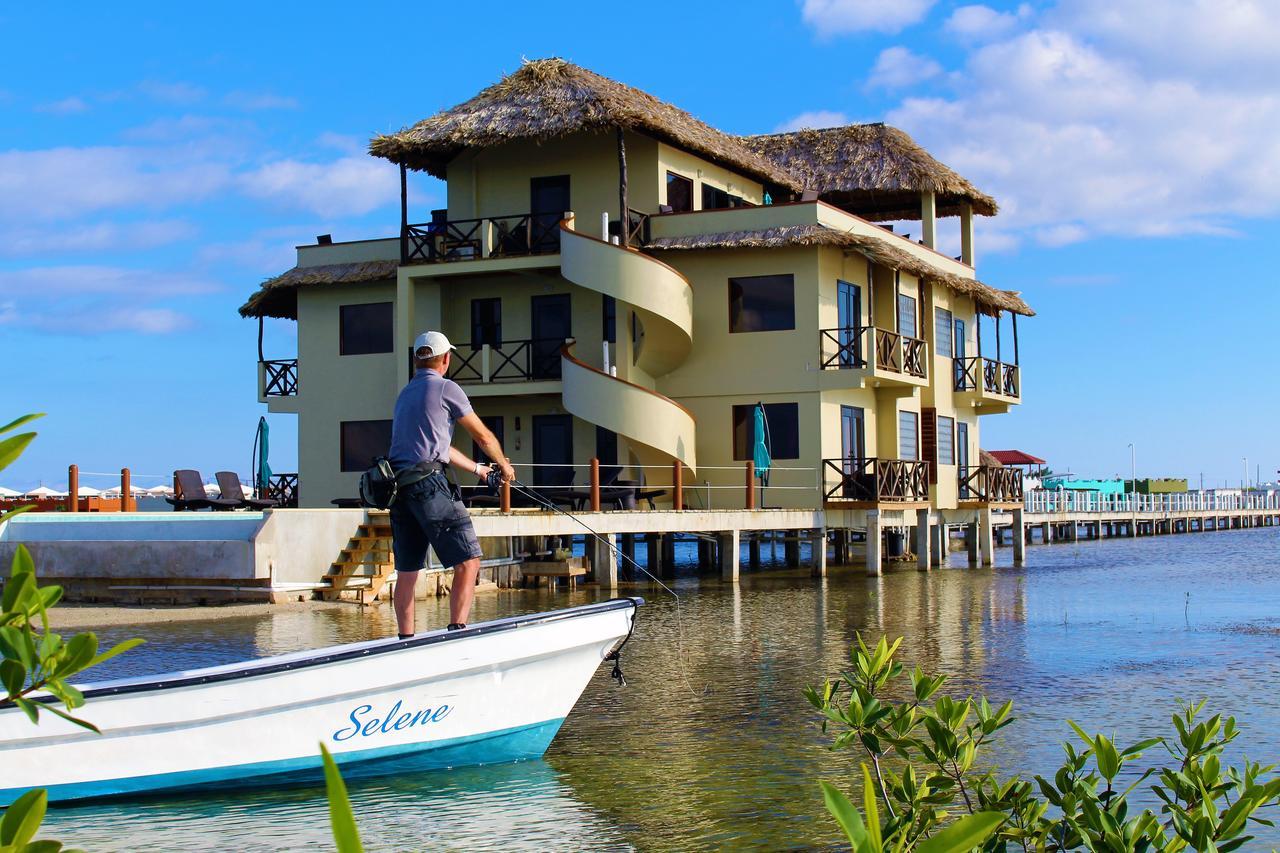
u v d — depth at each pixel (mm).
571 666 8781
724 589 23828
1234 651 14672
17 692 2572
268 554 18109
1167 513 59969
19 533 19594
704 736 9688
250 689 7754
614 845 6953
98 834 7102
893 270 28422
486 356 27047
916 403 30812
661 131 26375
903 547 35906
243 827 7262
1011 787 4746
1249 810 4051
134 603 18609
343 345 29609
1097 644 15359
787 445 26719
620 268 25109
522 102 26641
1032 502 47375
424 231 27969
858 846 2014
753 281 27047
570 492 22250
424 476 7770
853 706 4945
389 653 7969
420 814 7551
